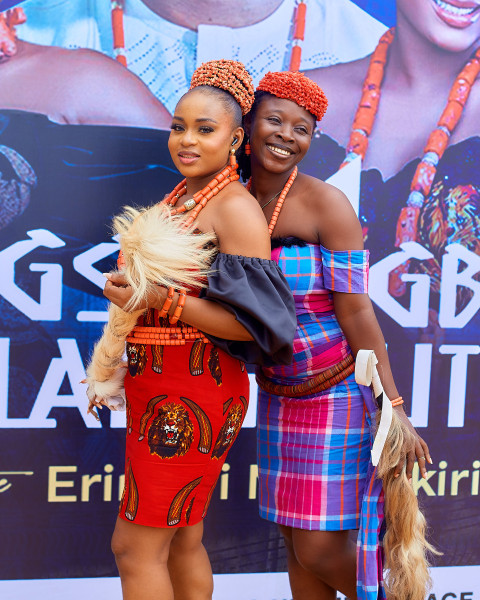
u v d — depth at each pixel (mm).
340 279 1676
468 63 2119
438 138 2133
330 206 1670
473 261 2191
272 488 1818
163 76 2002
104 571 2133
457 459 2244
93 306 2053
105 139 1998
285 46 2037
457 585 2258
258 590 2211
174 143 1560
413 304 2178
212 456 1586
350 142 2098
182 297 1451
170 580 1670
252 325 1456
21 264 1999
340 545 1779
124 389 1672
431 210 2154
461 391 2234
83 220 2018
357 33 2064
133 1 1959
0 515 2059
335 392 1733
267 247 1522
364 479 1765
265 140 1675
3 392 2025
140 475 1549
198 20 1992
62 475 2080
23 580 2090
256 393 2160
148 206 2025
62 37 1941
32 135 1960
